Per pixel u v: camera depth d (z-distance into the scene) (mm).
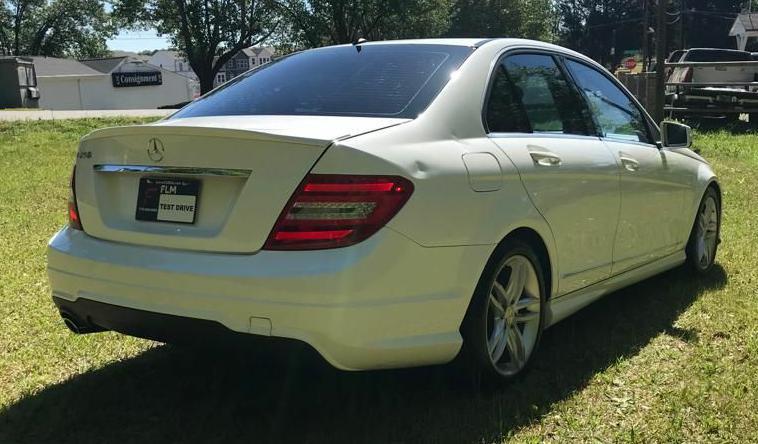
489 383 3268
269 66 4000
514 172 3252
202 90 51125
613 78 4598
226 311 2719
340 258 2648
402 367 2904
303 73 3688
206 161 2836
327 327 2643
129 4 48281
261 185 2730
